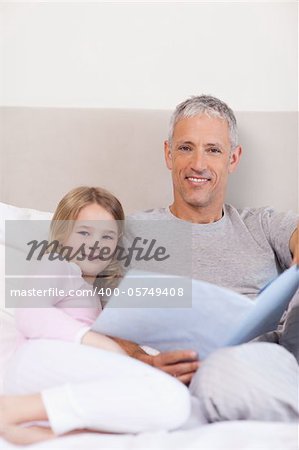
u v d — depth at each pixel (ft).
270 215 5.41
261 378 3.34
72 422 3.14
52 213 5.74
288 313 4.44
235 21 6.29
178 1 6.29
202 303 3.52
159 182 5.97
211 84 6.31
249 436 2.99
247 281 5.08
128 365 3.46
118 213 4.88
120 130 5.97
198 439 2.93
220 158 5.31
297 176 5.99
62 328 3.83
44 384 3.49
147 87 6.33
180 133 5.32
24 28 6.30
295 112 5.99
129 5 6.29
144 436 3.01
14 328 4.66
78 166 5.98
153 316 3.63
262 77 6.30
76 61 6.32
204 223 5.37
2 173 6.00
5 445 2.96
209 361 3.49
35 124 5.98
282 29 6.29
